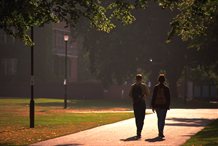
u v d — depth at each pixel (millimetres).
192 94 115500
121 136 25688
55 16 26500
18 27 26594
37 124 34312
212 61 72938
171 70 86188
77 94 103875
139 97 25094
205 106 74062
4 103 68188
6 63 108312
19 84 105000
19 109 53781
